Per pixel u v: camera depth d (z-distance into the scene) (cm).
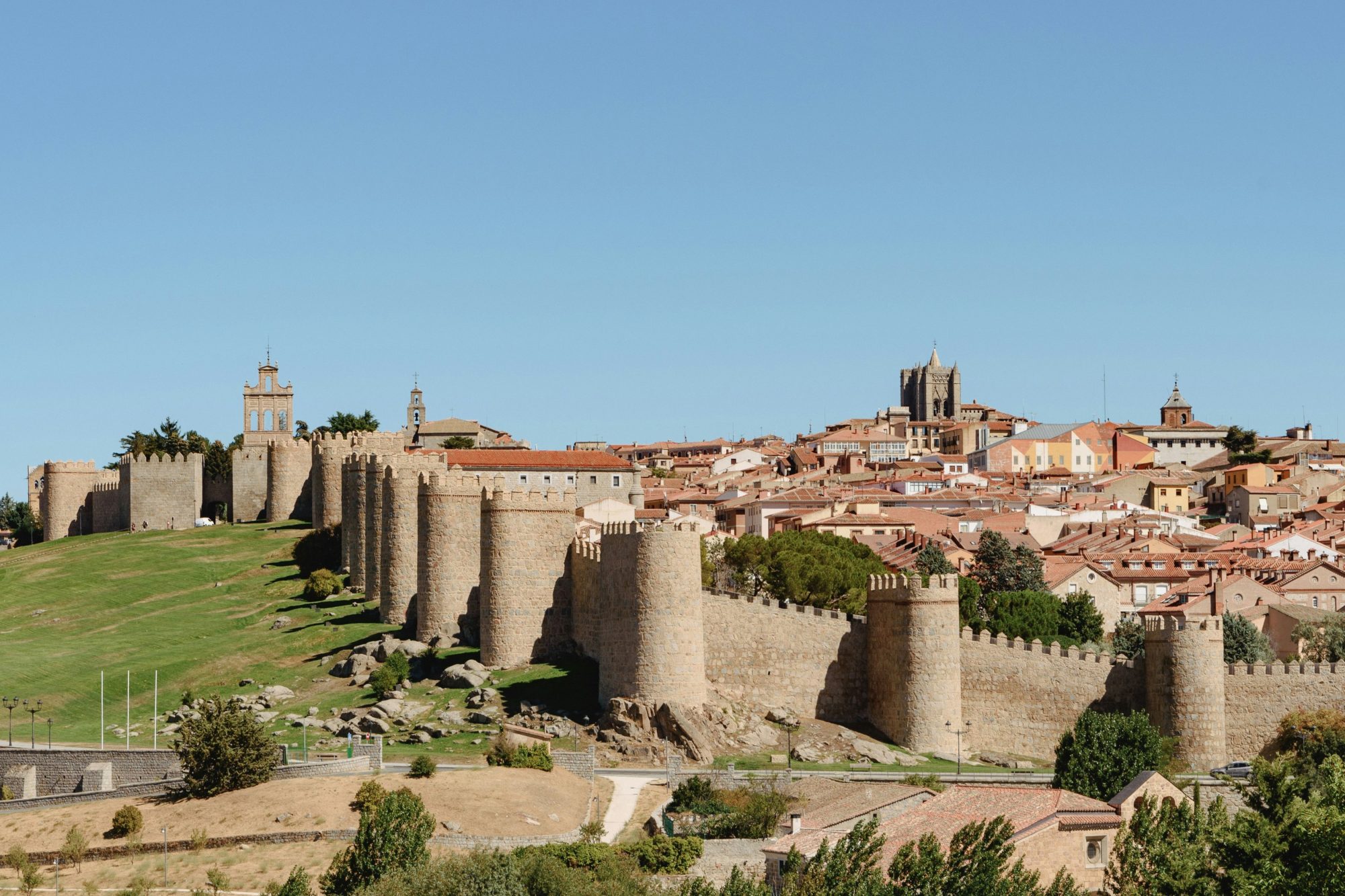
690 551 13238
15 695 14725
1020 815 8825
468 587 14988
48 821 11431
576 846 10000
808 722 13812
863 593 15825
